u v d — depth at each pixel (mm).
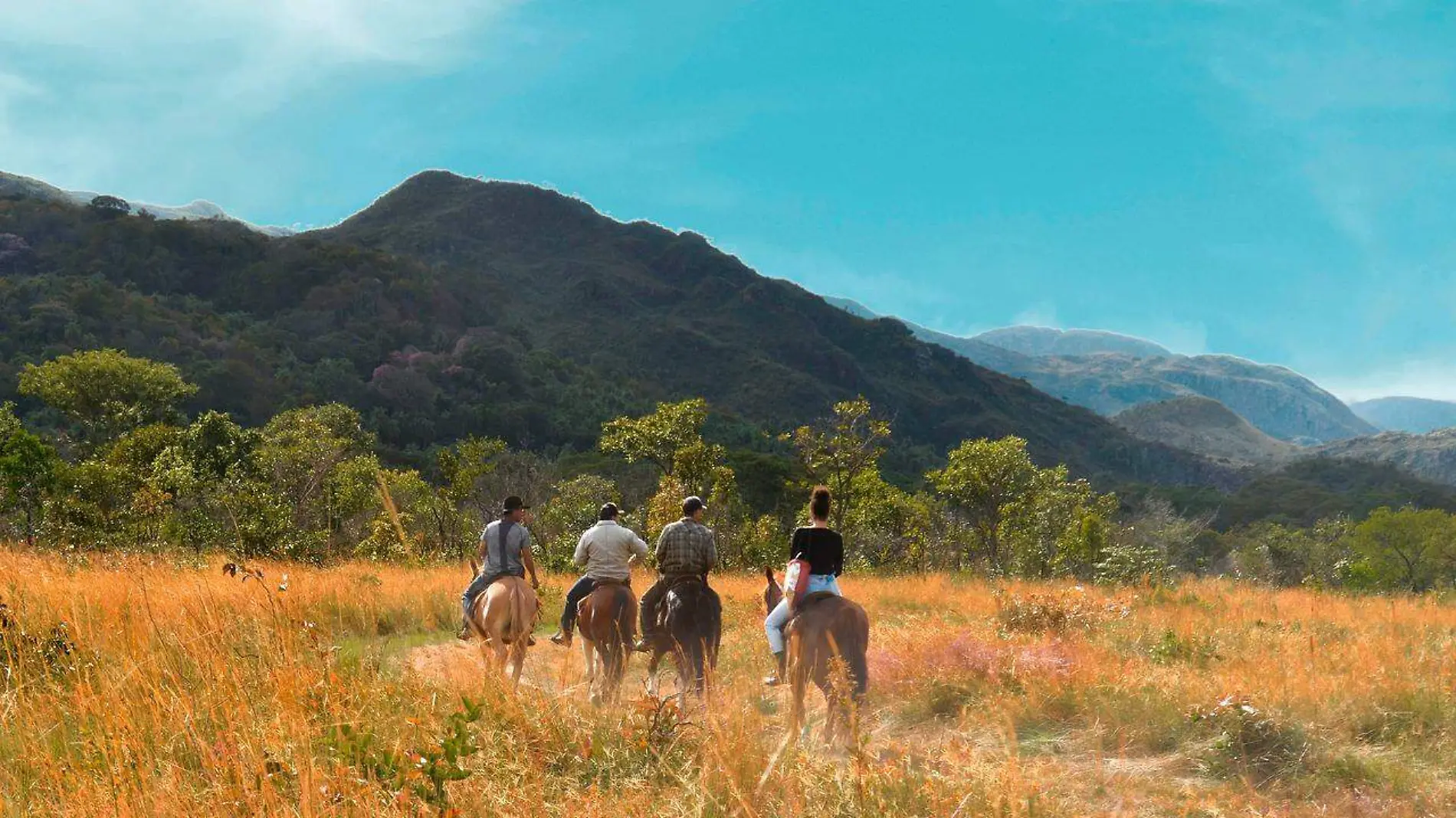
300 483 35938
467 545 33500
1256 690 7938
